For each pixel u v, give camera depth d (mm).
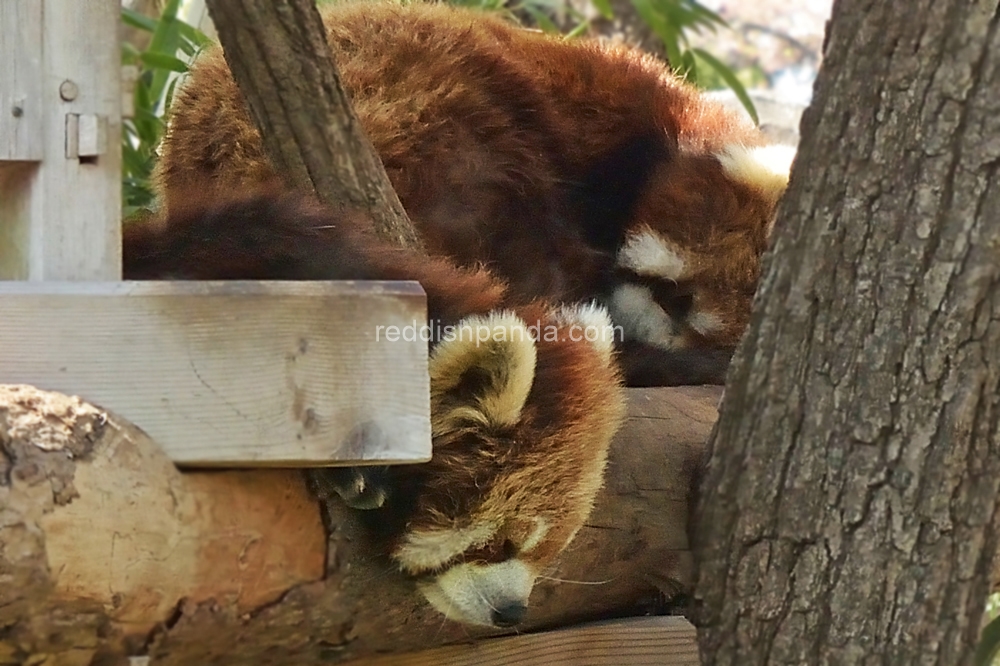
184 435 2947
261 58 3693
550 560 3811
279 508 3176
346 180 3930
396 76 5547
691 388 5105
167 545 2877
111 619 2801
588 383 3869
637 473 4137
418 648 3848
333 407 2982
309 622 3336
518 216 5852
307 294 2986
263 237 3541
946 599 3445
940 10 3172
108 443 2789
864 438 3461
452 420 3570
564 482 3742
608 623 4277
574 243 6285
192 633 3012
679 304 6328
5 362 2875
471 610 3637
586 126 6590
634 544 4094
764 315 3678
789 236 3578
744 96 9164
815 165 3480
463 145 5582
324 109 3814
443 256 4840
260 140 4617
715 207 6387
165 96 7141
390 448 2996
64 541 2646
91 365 2924
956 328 3281
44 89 3043
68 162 3074
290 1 3637
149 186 6363
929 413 3359
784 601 3670
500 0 8820
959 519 3404
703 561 3943
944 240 3250
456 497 3566
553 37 7035
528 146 5996
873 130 3322
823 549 3574
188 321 2963
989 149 3162
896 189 3303
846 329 3453
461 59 5824
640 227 6438
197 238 3574
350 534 3379
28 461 2617
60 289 2926
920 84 3221
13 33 3023
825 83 3461
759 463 3701
